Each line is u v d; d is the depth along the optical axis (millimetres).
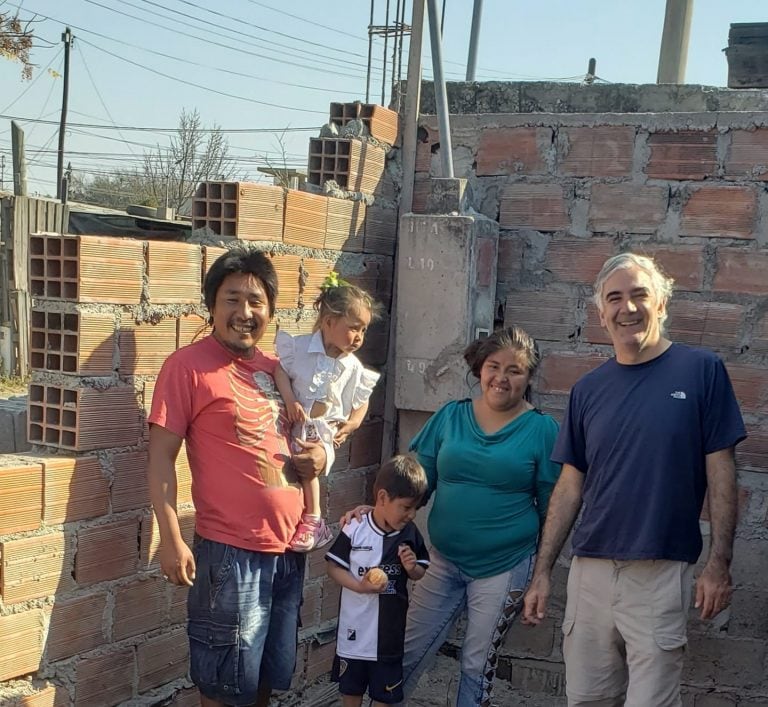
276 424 3352
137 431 3504
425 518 4699
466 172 4844
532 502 3807
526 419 3764
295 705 4375
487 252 4617
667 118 4469
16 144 11859
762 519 4391
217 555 3205
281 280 4129
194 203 3975
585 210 4637
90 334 3289
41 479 3197
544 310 4734
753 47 5777
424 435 3971
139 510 3553
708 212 4445
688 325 4504
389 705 3766
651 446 3213
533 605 3451
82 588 3381
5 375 10852
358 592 3650
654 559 3188
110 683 3521
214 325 3330
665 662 3195
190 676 3613
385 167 4898
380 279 4910
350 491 4695
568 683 3484
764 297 4387
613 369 3396
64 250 3270
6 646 3150
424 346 4516
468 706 3771
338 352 3621
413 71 4879
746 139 4367
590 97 5613
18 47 15805
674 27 8047
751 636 4414
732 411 3256
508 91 5707
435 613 3883
